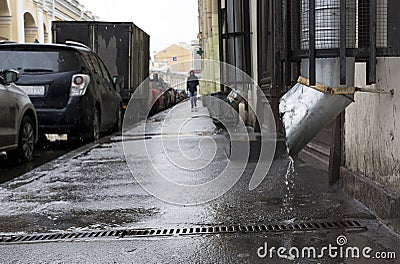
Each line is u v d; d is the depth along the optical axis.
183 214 4.03
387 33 3.37
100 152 8.04
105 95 10.40
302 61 3.70
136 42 15.71
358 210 3.90
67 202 4.53
